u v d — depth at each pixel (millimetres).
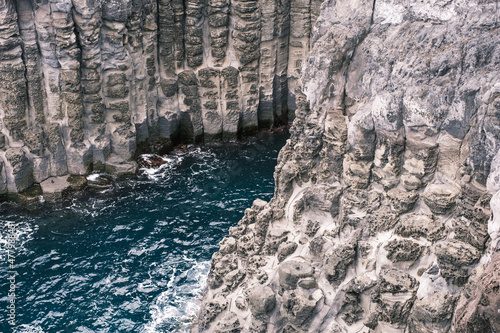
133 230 42562
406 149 22172
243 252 29203
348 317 22875
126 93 48875
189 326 34281
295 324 23453
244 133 57375
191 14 51656
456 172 21297
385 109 21750
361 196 23953
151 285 37531
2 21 41531
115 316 35219
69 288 37312
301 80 25094
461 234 20422
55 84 45469
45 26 43031
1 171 44969
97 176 48938
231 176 49594
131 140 50344
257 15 52844
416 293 20938
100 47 46250
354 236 23297
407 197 22141
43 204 45625
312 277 23984
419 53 21734
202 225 43094
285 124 60031
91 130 48594
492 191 19281
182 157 52875
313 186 26625
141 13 48250
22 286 37406
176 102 54312
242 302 26203
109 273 38500
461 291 19031
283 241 27016
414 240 21734
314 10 54594
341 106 24766
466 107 20281
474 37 20719
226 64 54562
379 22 23438
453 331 18234
